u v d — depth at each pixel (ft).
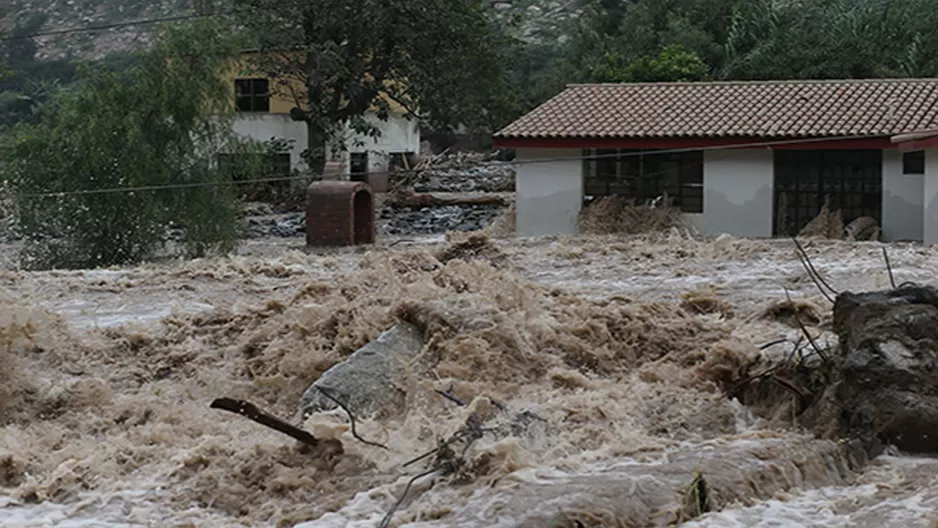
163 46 105.19
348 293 49.37
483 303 41.96
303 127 169.17
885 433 31.91
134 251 103.45
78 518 28.94
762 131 104.22
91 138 100.68
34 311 47.09
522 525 25.29
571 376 39.37
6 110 231.09
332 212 113.50
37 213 100.99
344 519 27.45
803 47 167.53
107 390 41.16
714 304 50.60
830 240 95.91
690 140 105.70
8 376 41.73
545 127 110.11
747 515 26.48
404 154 186.60
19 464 32.76
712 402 37.22
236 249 108.47
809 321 47.60
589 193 110.83
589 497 26.48
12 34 274.77
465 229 134.51
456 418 34.01
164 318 50.83
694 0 192.03
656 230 105.60
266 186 165.99
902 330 33.04
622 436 33.47
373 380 37.70
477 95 168.25
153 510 29.40
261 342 45.85
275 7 158.71
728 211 106.11
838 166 104.53
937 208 96.94
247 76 166.61
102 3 285.02
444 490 28.43
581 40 198.59
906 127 101.91
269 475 30.73
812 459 30.55
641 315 44.78
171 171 104.06
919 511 26.55
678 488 27.45
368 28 158.10
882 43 166.91
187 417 38.32
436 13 158.20
